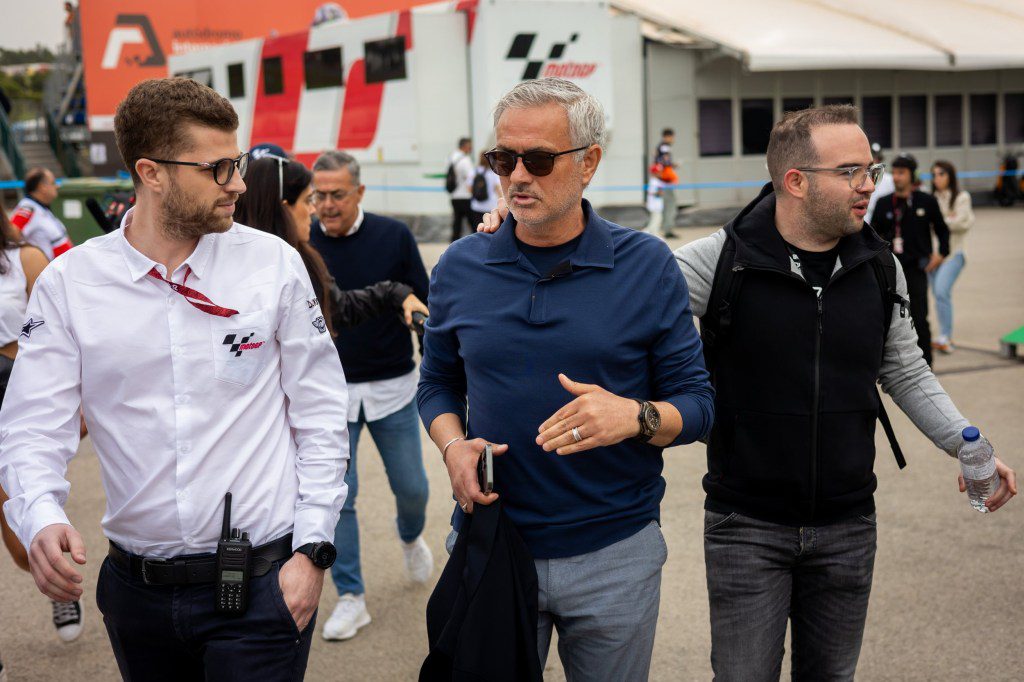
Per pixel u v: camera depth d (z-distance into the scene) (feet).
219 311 6.82
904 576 13.62
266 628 6.84
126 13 77.56
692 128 67.67
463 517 7.42
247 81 61.57
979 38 68.08
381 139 51.90
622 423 6.49
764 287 8.05
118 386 6.75
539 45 48.80
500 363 7.13
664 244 7.35
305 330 7.21
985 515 15.74
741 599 8.27
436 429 7.52
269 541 7.02
